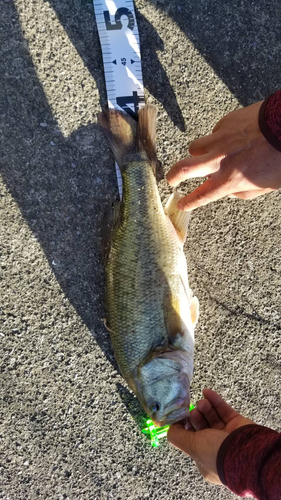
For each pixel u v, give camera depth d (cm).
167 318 55
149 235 55
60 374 60
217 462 47
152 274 55
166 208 58
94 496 61
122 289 55
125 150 57
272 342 63
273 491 41
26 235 60
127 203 56
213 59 61
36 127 59
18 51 59
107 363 61
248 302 62
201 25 61
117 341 56
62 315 60
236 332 62
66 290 60
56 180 60
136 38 60
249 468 44
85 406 60
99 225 60
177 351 54
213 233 62
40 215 60
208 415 55
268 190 55
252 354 63
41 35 59
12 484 60
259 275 62
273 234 62
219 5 61
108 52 59
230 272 62
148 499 61
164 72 61
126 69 60
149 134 57
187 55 61
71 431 60
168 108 61
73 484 60
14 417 60
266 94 62
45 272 60
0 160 59
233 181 54
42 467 60
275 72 62
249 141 52
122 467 61
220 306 62
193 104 61
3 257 59
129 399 61
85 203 60
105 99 60
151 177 56
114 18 59
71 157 60
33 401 60
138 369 54
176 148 61
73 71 59
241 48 62
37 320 60
